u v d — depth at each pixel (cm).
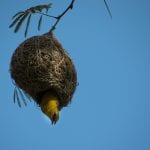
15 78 739
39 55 724
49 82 703
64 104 727
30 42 752
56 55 734
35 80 708
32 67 714
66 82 722
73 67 754
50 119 643
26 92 731
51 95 698
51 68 714
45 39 760
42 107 672
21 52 737
